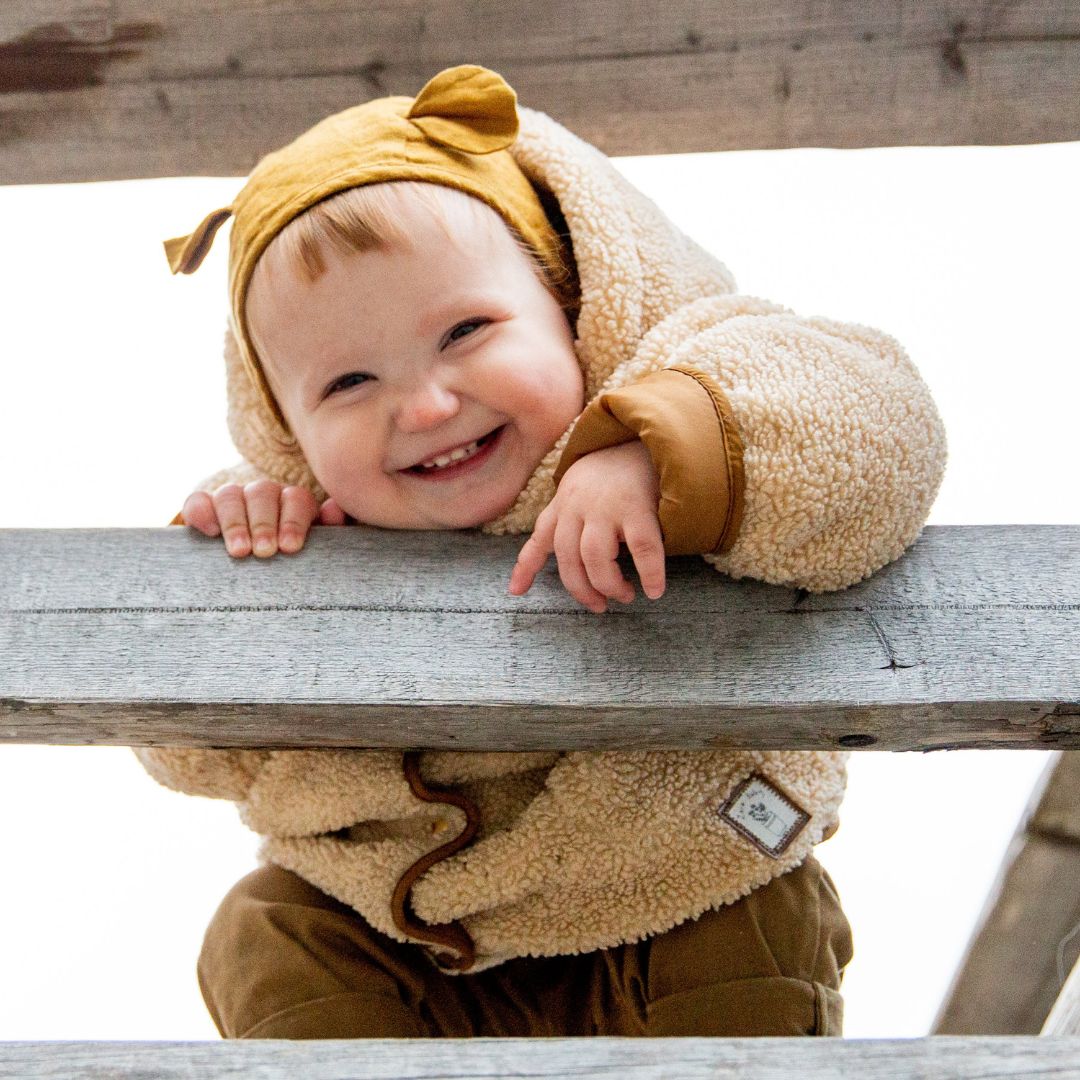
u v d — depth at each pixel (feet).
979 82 5.54
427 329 4.62
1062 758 6.52
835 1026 4.91
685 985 4.88
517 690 4.21
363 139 4.85
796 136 5.64
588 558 4.17
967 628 4.26
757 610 4.31
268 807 5.13
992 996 7.31
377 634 4.37
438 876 4.91
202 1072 3.33
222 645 4.39
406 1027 5.03
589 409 4.30
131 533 4.71
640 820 4.84
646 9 5.55
